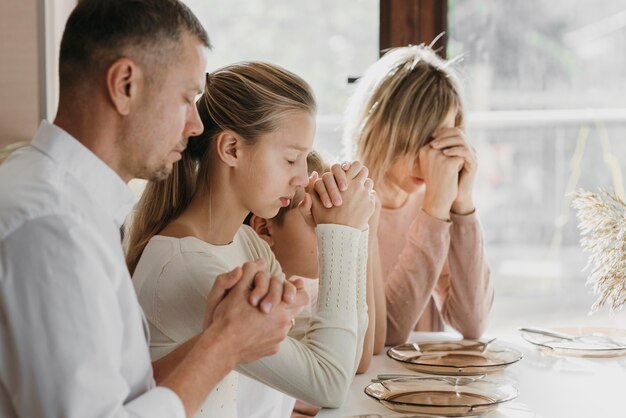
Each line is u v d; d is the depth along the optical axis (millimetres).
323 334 1672
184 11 1291
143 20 1229
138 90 1244
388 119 2520
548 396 1792
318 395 1626
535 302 3207
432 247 2441
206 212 1690
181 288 1565
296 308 1362
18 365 1093
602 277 2102
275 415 2227
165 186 1711
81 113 1243
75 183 1203
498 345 2236
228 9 3262
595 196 2156
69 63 1243
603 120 3117
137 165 1281
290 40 3238
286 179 1692
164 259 1592
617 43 3090
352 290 1723
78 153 1214
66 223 1117
